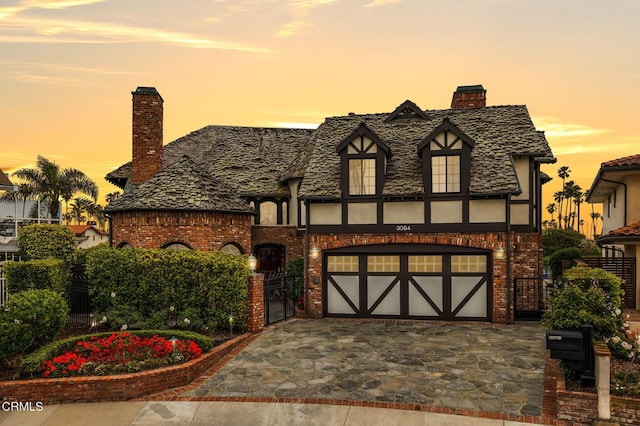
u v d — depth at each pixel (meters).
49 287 11.88
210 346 9.50
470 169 13.55
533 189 14.71
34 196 32.59
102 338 9.44
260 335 11.59
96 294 12.02
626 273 12.65
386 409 6.91
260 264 19.06
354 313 14.08
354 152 13.98
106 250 11.92
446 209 13.37
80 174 35.12
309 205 14.30
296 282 15.58
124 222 14.80
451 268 13.51
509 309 12.88
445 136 13.39
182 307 11.34
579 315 7.21
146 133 17.78
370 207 13.90
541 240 14.16
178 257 11.38
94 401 7.36
